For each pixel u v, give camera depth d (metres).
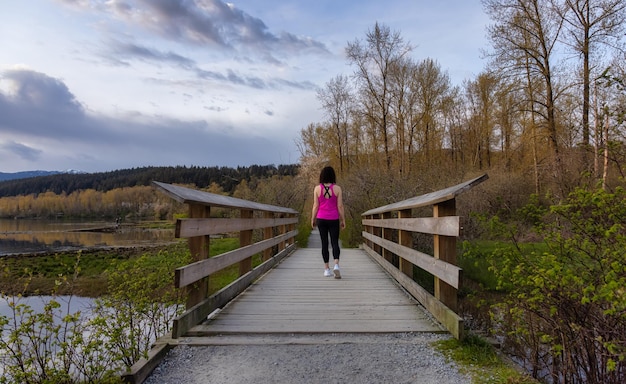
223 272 11.11
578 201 3.09
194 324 3.34
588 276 2.84
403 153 27.88
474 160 32.75
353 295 4.90
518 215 3.76
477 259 3.88
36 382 2.33
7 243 37.16
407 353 2.81
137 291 3.36
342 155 35.38
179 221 2.83
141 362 2.47
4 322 2.29
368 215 10.76
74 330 2.50
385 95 28.08
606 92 4.57
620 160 3.66
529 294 3.23
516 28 18.89
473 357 2.71
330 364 2.62
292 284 5.68
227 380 2.38
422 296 4.12
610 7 15.74
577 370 2.96
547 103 18.73
